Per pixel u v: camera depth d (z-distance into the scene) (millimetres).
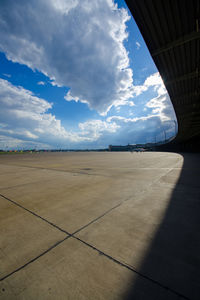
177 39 6840
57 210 3336
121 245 2055
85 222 2752
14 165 13273
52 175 7742
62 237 2301
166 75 10008
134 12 5688
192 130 34719
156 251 1901
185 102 15625
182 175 6832
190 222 2623
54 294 1362
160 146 80625
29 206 3607
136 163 13031
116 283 1457
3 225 2725
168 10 5547
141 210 3189
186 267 1626
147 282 1455
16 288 1438
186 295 1296
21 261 1806
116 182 5793
